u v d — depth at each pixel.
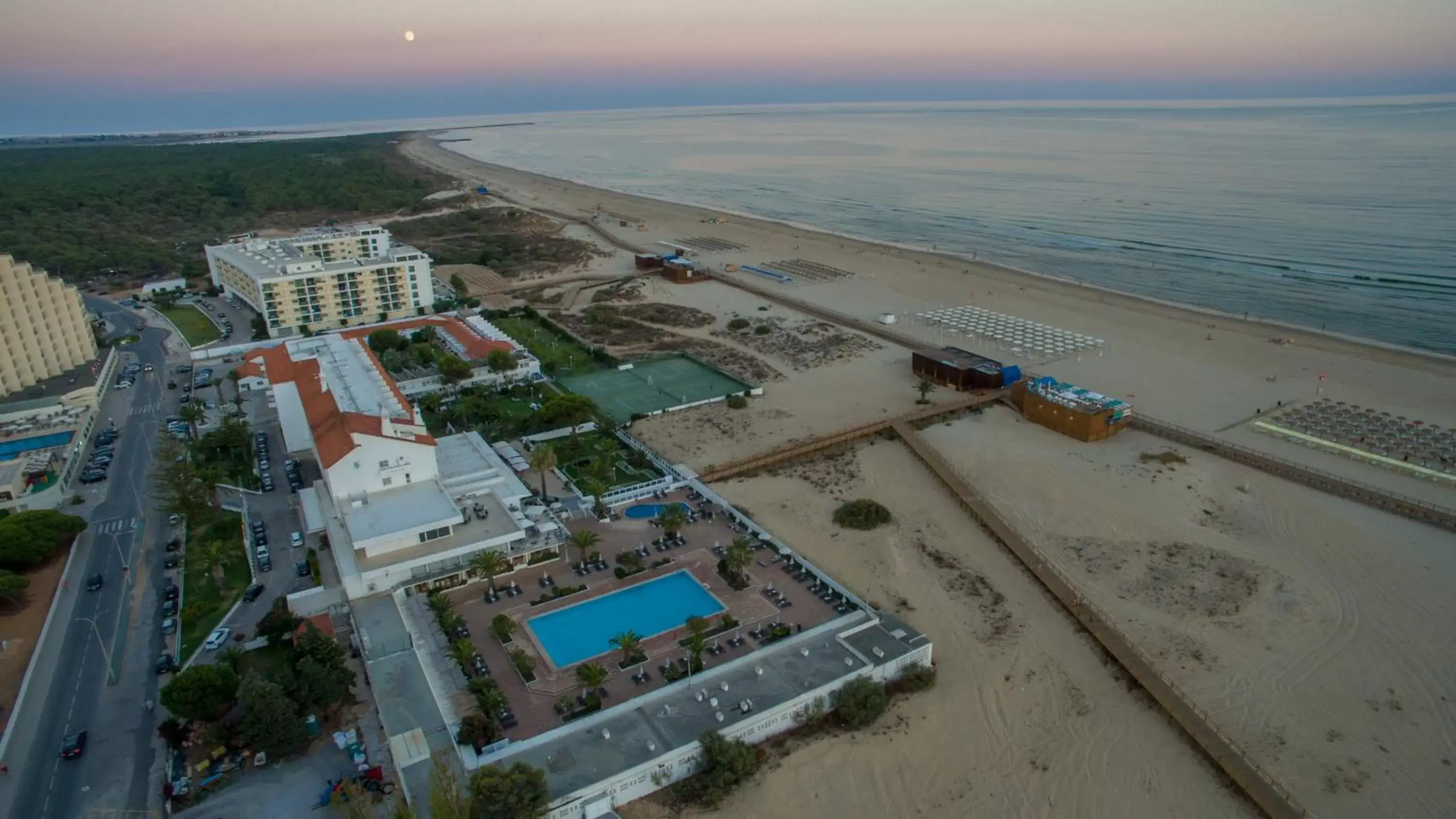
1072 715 70.38
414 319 179.38
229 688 65.62
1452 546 93.75
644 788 61.62
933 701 72.06
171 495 103.75
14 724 67.12
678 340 176.38
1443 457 113.62
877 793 62.34
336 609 82.19
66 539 96.25
